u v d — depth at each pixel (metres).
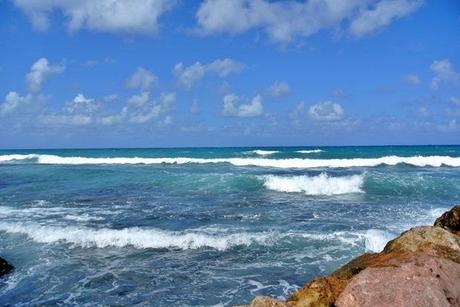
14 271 10.38
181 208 16.84
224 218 14.91
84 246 12.05
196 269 10.19
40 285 9.51
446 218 9.09
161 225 13.95
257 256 10.91
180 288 9.11
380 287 4.78
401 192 20.28
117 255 11.33
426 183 21.06
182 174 24.53
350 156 42.84
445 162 32.50
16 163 41.69
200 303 8.37
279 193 20.50
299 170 28.84
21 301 8.74
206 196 19.66
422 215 15.11
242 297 8.58
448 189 20.47
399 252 6.20
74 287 9.35
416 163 32.78
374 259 6.18
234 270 10.05
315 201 18.42
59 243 12.30
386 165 32.41
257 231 12.83
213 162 35.97
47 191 21.70
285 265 10.23
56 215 15.73
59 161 42.75
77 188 22.45
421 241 6.48
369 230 12.44
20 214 15.94
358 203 17.86
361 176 21.97
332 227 13.30
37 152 84.12
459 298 4.81
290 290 8.83
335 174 25.38
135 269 10.30
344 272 6.14
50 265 10.70
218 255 11.12
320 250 11.10
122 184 23.12
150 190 21.34
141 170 29.36
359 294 4.78
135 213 15.95
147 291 9.02
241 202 18.12
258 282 9.29
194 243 11.95
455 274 5.10
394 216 14.98
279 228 13.27
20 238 12.77
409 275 4.86
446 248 6.18
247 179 22.31
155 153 63.31
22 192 21.56
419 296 4.60
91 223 14.38
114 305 8.40
